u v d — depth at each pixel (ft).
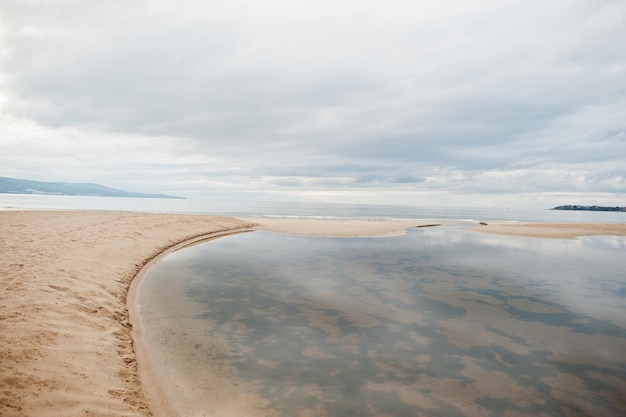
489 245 63.46
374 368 17.17
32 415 10.69
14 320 16.89
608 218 282.77
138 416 12.38
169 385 15.06
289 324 22.90
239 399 14.15
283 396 14.48
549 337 21.34
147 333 20.74
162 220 68.49
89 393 12.91
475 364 17.76
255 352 18.67
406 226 102.78
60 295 21.84
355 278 35.88
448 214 248.11
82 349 16.17
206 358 17.78
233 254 48.62
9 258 28.68
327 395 14.64
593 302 28.63
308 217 158.40
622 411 13.79
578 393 15.12
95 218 63.87
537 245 64.95
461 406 14.01
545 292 31.55
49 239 38.73
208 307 25.89
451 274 38.40
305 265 41.98
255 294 29.58
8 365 12.92
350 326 22.79
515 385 15.75
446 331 22.17
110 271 31.07
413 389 15.26
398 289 31.94
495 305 27.58
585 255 53.42
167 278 34.12
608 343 20.53
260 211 220.64
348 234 77.66
